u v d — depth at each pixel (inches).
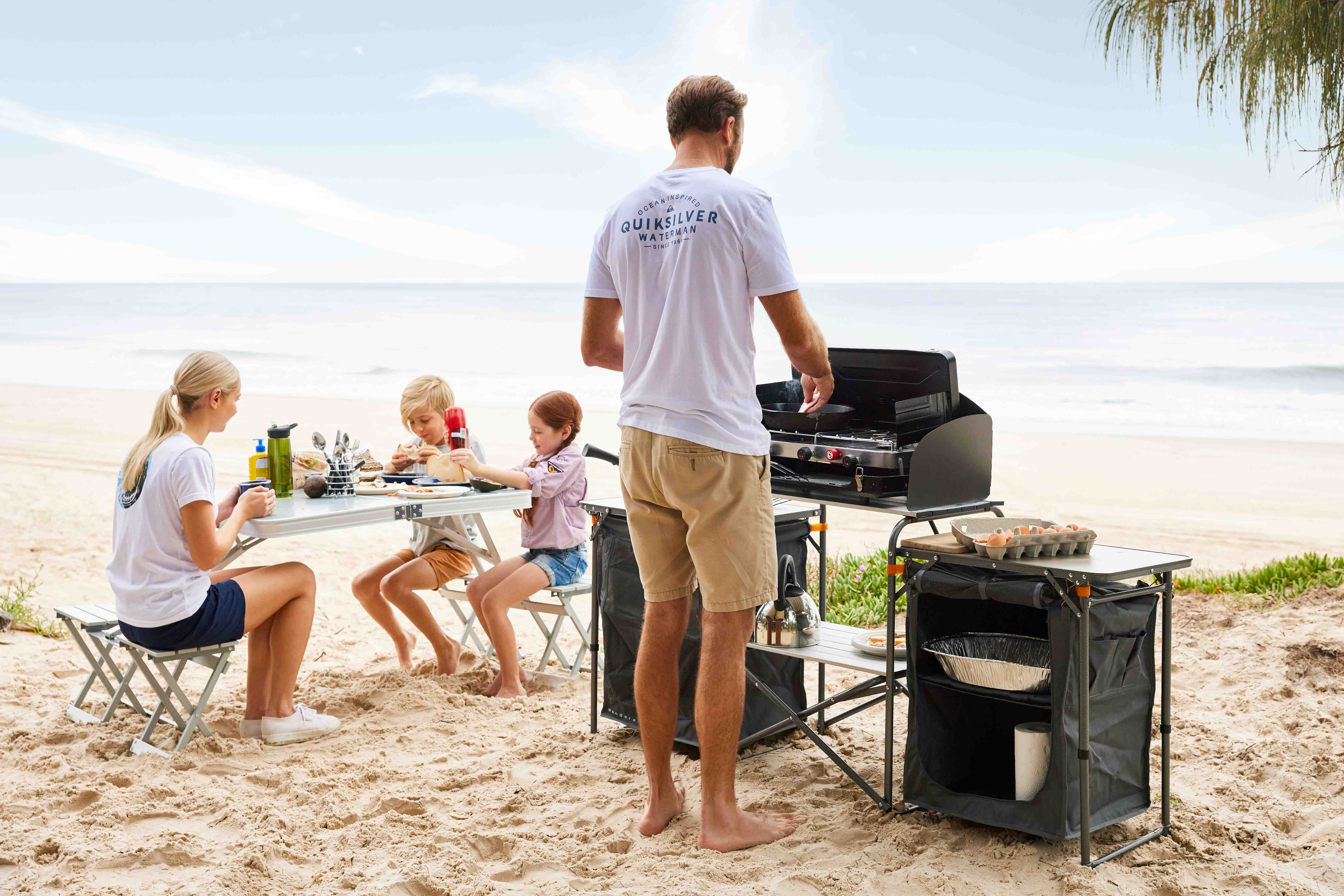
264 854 107.3
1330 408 876.6
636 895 99.3
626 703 145.3
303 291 2682.1
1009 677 108.0
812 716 152.0
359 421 828.6
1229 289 2003.0
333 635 211.6
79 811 120.1
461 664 184.4
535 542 174.2
